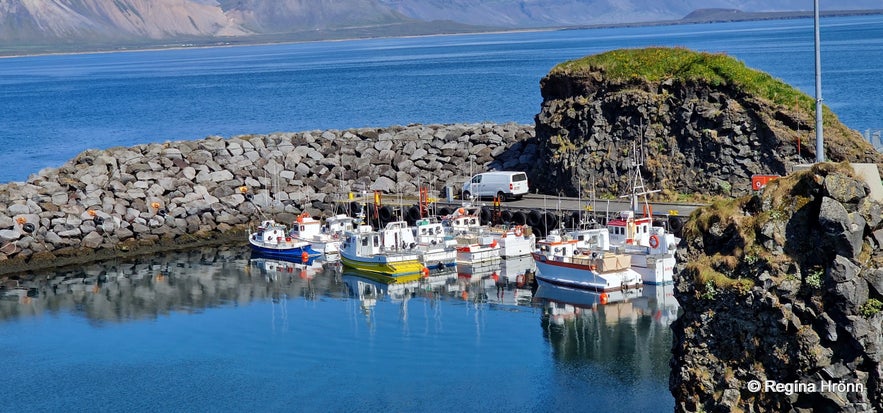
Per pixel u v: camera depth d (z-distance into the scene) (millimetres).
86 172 103312
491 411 52562
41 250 91188
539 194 103562
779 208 34906
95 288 82625
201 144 111062
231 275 86250
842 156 87188
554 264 78062
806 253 34344
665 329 65375
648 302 72250
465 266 87625
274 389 57094
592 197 95125
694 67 96438
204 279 84812
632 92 98125
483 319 69312
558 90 104688
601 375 57062
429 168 110438
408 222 99625
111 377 60188
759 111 91188
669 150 95750
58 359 64000
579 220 88375
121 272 88375
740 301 35219
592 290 75625
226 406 54781
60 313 74938
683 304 37188
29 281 85875
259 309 74250
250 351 64125
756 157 91188
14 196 96688
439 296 76500
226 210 101812
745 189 91125
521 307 72188
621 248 78438
